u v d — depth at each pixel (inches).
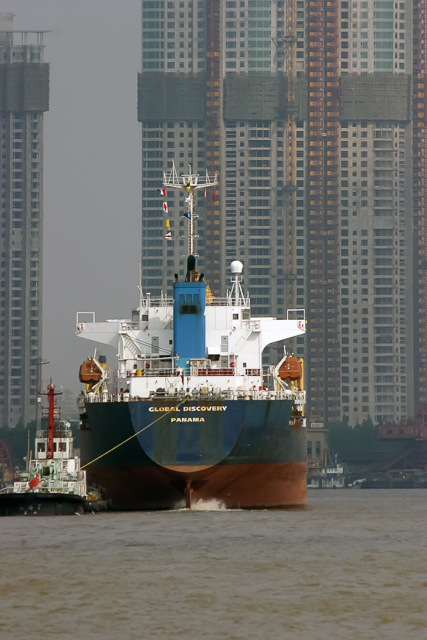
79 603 6264.8
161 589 6668.3
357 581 6948.8
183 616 5890.8
